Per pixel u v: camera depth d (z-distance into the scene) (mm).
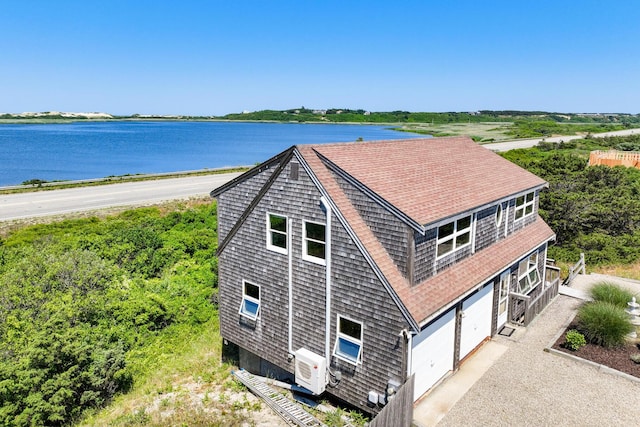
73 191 44250
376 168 12445
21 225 30766
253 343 14094
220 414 12289
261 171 12953
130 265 23562
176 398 13352
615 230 27219
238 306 14438
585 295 18344
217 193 14375
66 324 14922
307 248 12117
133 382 14547
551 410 10930
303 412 12102
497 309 14703
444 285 11570
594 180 34312
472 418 10664
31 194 42375
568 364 13094
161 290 20812
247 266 13875
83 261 20344
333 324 11695
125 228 28469
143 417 12055
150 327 17969
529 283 17312
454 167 15367
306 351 12312
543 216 26625
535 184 17328
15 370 12344
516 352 13844
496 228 15031
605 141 77438
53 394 12336
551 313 16734
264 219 13062
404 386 10039
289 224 12344
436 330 11672
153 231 28234
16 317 15758
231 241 14258
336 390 11898
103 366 13477
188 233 28938
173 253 25828
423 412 10922
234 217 14039
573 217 26453
